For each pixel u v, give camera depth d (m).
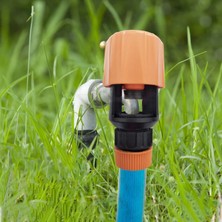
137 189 1.45
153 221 1.70
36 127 1.96
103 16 7.59
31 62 4.72
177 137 2.13
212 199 1.68
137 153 1.39
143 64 1.32
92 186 1.83
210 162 1.82
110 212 1.71
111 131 2.15
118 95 1.36
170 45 7.55
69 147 1.93
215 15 7.94
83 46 4.20
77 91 1.85
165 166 1.90
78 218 1.60
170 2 8.12
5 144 1.98
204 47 7.75
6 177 1.81
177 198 1.61
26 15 7.84
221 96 2.46
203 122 2.15
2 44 6.41
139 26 4.66
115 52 1.33
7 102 2.54
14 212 1.63
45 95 4.04
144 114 1.37
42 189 1.76
